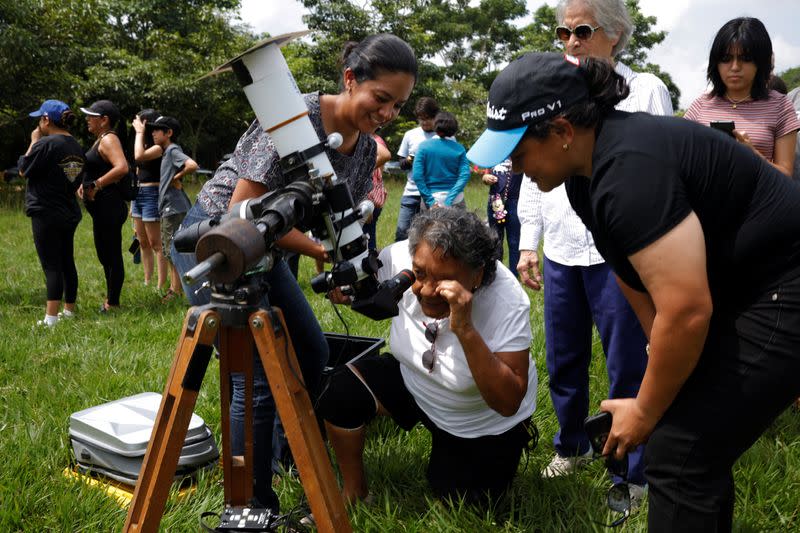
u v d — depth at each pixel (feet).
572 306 9.57
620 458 6.16
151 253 23.66
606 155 5.34
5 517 8.06
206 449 9.42
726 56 11.27
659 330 5.20
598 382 12.49
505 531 8.01
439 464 8.79
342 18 102.83
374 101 7.54
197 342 6.01
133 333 16.53
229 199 7.80
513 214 21.38
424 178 22.54
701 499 5.71
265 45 6.54
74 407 11.60
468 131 101.04
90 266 26.91
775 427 10.71
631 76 8.96
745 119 11.54
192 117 90.38
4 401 11.90
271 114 6.66
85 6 77.71
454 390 8.14
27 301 20.86
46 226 17.88
